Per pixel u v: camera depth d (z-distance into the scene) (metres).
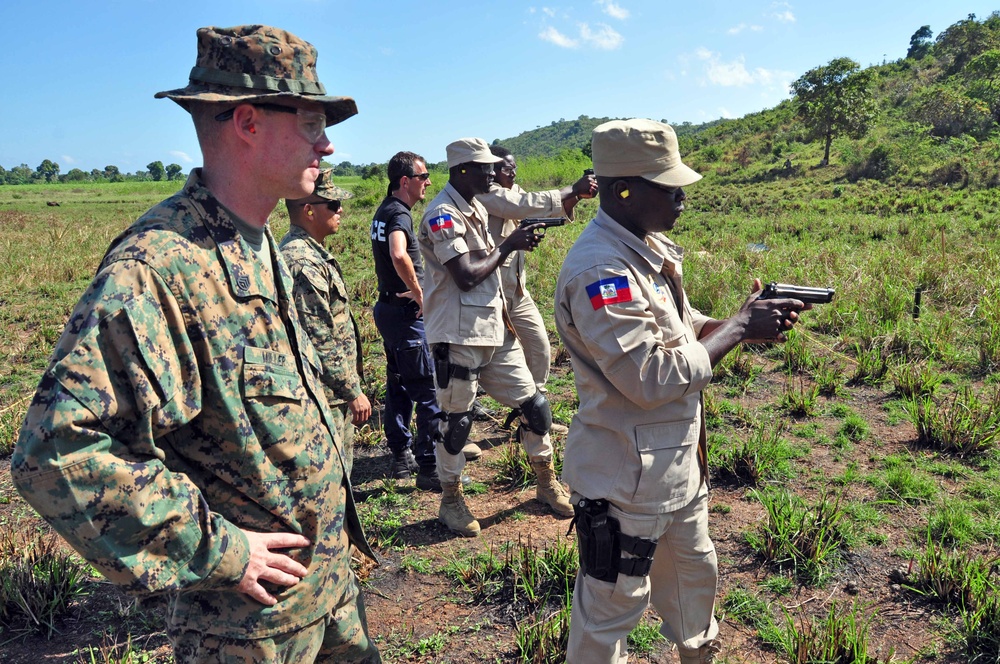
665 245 2.17
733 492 3.79
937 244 10.47
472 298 3.38
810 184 31.78
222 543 1.34
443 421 3.51
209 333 1.39
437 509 3.81
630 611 2.09
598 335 1.91
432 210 3.39
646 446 1.99
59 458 1.15
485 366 3.52
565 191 4.17
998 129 36.97
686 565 2.19
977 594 2.71
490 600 3.01
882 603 2.84
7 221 24.09
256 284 1.49
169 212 1.41
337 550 1.66
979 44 58.28
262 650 1.51
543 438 3.67
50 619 2.88
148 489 1.24
